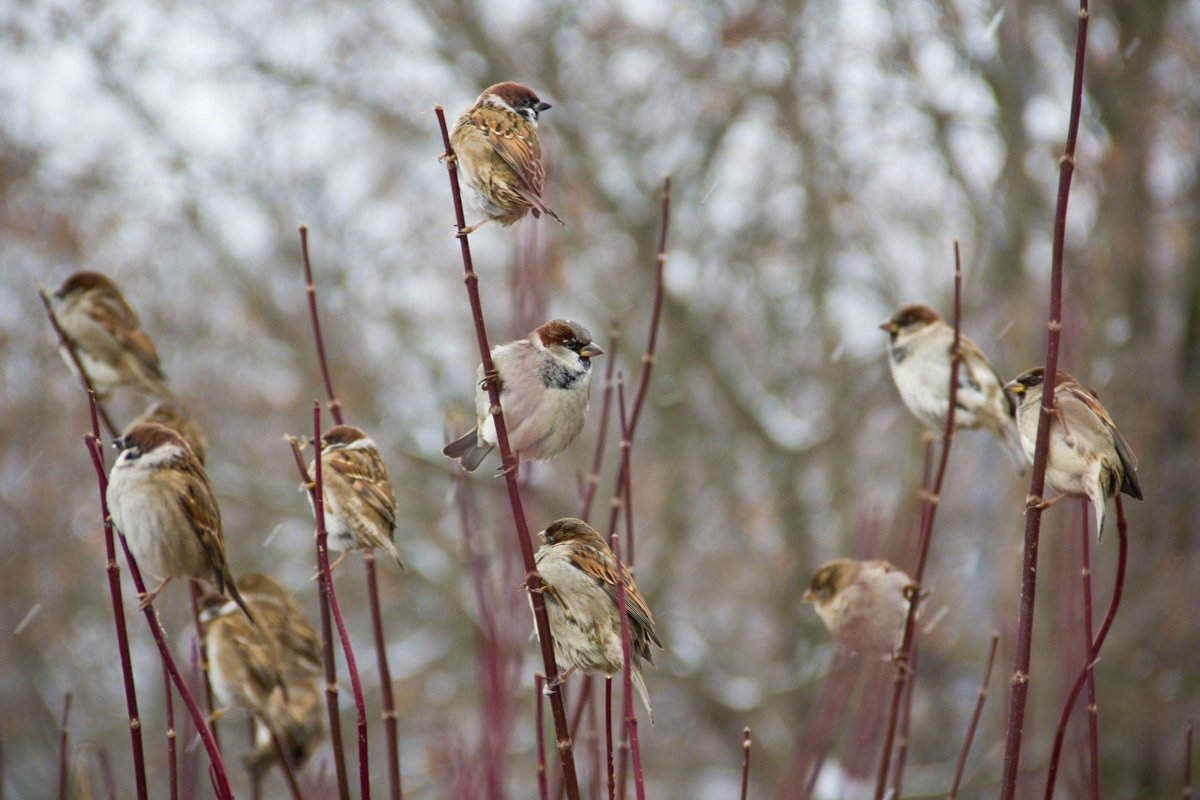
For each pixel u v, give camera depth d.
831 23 18.52
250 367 18.95
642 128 20.22
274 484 18.31
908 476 16.53
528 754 16.75
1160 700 14.88
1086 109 17.62
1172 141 17.06
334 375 18.52
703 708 19.09
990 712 14.67
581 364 5.69
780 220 20.23
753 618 21.06
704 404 21.19
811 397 21.12
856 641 6.91
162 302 17.95
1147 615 15.06
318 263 19.20
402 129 19.61
